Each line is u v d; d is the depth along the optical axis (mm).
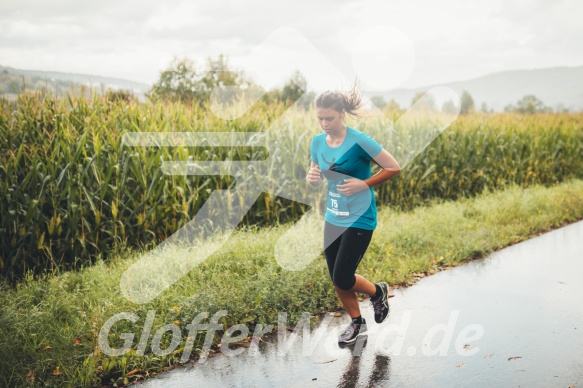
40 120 6875
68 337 3879
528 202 9148
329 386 3459
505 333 4234
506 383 3412
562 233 7914
